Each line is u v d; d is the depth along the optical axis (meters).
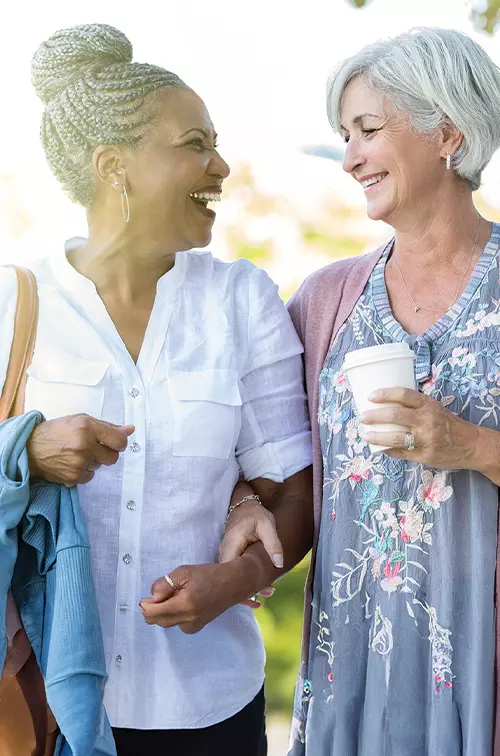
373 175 1.87
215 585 1.72
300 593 4.14
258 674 1.92
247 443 1.98
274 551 1.81
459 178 1.87
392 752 1.82
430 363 1.85
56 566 1.67
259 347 1.97
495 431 1.73
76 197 1.91
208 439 1.85
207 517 1.88
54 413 1.80
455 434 1.69
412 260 1.92
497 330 1.81
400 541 1.83
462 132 1.81
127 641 1.79
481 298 1.84
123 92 1.82
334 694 1.89
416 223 1.88
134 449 1.81
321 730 1.92
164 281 1.93
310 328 2.04
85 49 1.85
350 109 1.87
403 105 1.81
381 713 1.83
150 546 1.81
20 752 1.73
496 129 1.82
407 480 1.83
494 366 1.80
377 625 1.85
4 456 1.65
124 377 1.83
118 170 1.84
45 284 1.88
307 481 2.01
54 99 1.86
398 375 1.68
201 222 1.89
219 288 1.97
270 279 2.05
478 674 1.74
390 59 1.81
